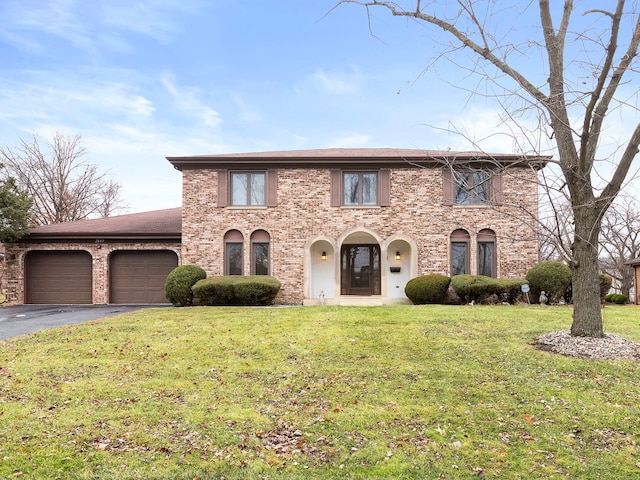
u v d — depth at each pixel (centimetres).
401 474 360
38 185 3312
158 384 601
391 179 1609
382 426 460
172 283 1470
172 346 810
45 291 1738
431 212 1590
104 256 1712
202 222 1611
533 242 1548
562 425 455
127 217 2078
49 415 487
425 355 718
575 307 783
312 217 1609
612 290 3675
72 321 1193
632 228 2384
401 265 1722
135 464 377
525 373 617
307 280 1591
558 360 666
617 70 661
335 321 1012
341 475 359
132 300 1723
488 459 386
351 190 1639
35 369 669
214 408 514
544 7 752
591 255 766
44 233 1702
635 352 693
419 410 500
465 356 705
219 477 356
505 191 1507
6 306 1639
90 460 383
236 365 690
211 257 1602
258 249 1622
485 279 1432
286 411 505
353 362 691
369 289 1803
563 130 757
